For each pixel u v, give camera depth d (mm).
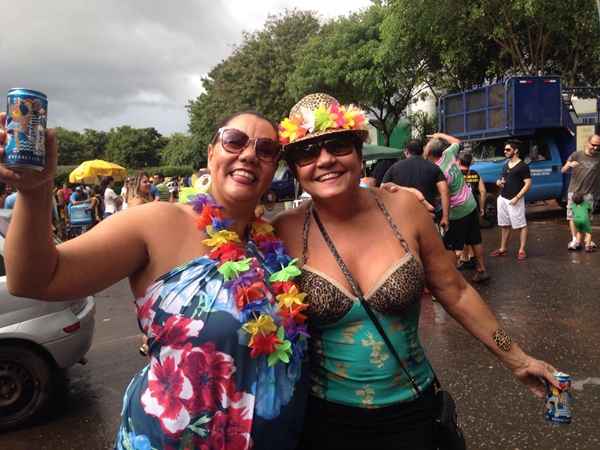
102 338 6148
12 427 3873
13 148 1361
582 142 13773
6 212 4480
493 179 12508
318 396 1957
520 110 12297
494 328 2211
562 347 4676
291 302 1804
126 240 1707
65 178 31406
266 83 30859
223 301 1692
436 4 17422
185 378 1646
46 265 1522
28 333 3883
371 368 1901
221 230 1800
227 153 1847
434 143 6902
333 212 2057
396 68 22312
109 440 3691
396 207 2096
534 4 15766
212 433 1662
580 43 18203
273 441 1765
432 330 5406
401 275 1921
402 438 1926
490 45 19625
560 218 13156
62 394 4504
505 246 8805
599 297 6070
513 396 3842
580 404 3641
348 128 1950
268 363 1728
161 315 1689
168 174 44281
